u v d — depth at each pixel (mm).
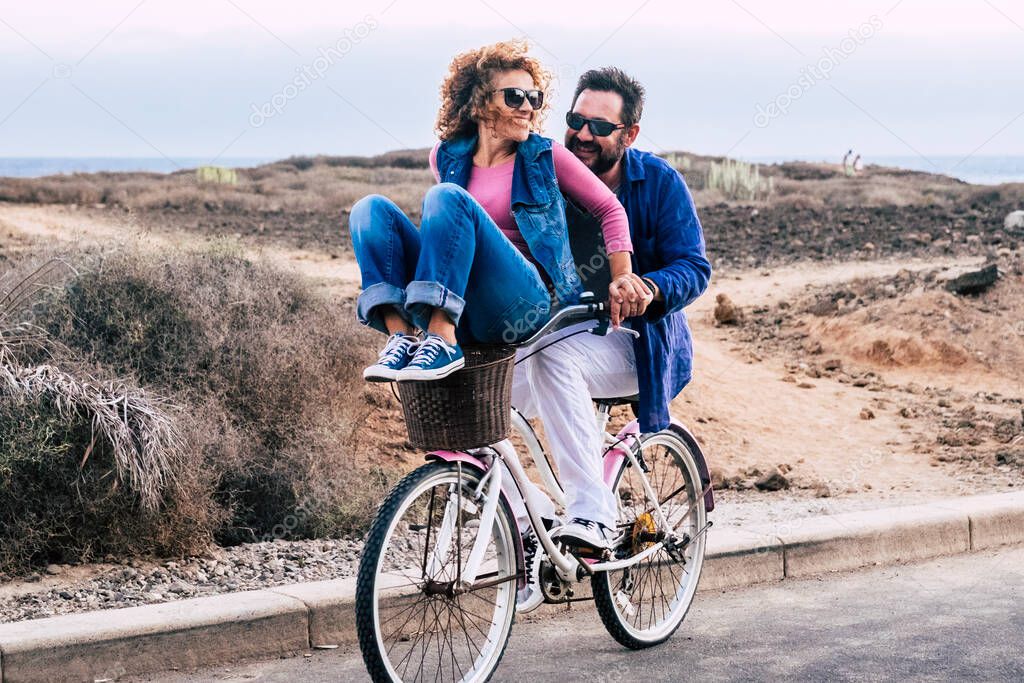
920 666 4492
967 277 13539
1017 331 12477
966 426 9961
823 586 5707
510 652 4691
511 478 4164
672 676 4391
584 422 4266
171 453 5965
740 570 5742
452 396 3643
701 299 14789
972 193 31344
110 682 4285
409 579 4676
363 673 4406
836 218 25000
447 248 3533
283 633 4656
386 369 3467
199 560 5875
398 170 53562
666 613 4918
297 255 17234
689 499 5074
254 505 6547
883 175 51500
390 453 7691
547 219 4023
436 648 4559
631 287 4008
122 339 6977
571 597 4383
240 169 52969
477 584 3980
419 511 4832
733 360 11961
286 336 7562
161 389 6758
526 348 4168
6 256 8703
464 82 4082
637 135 4633
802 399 10688
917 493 7918
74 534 5754
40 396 5840
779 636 4898
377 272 3650
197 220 23797
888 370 11945
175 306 7289
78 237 7914
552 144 4098
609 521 4277
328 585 4945
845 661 4555
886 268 16328
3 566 5520
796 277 16000
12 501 5641
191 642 4473
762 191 34062
